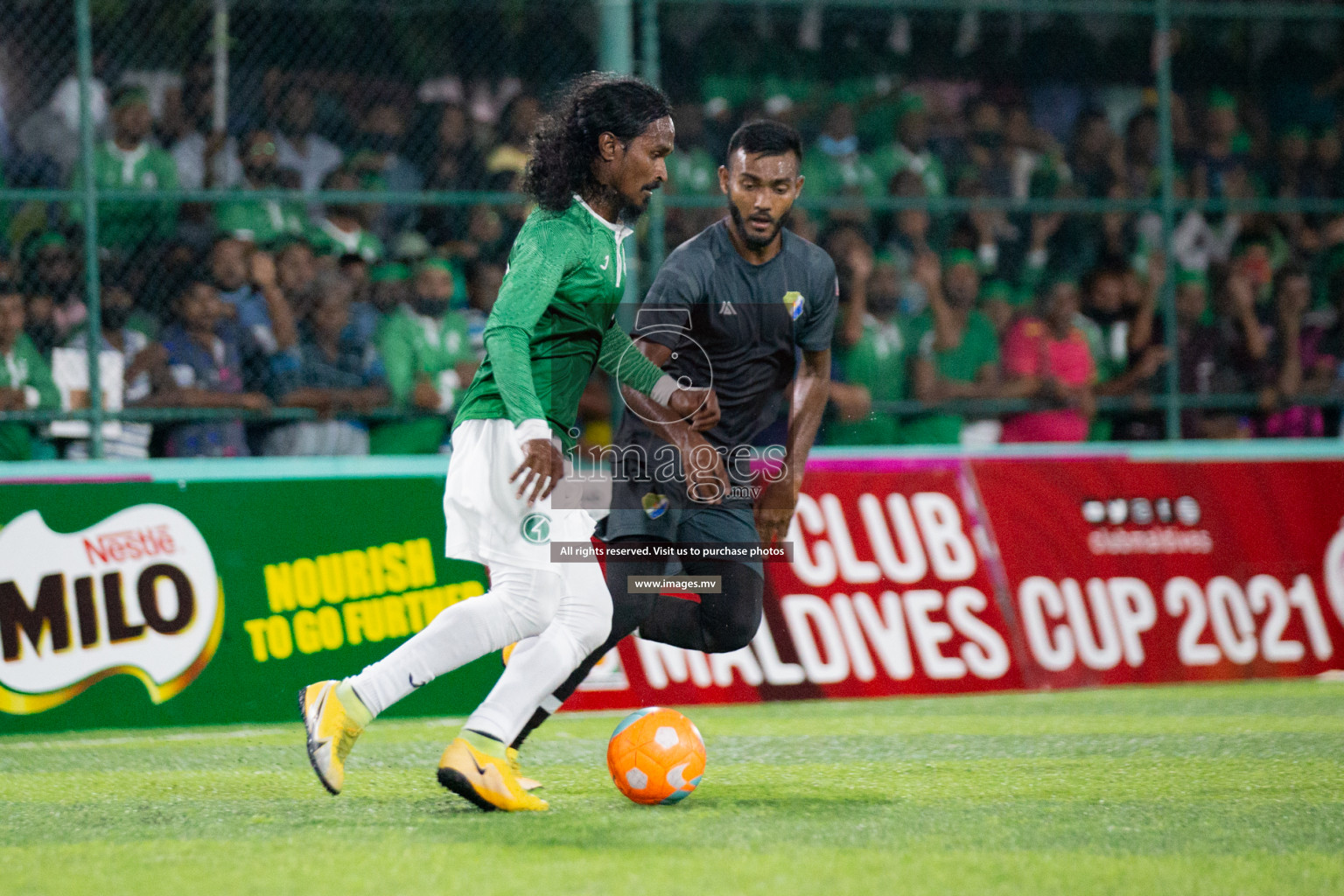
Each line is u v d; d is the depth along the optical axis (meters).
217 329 23.31
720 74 29.64
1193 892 9.70
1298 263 28.92
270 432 23.17
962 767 15.45
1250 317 28.17
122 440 22.42
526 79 27.05
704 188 28.08
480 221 25.45
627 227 12.31
